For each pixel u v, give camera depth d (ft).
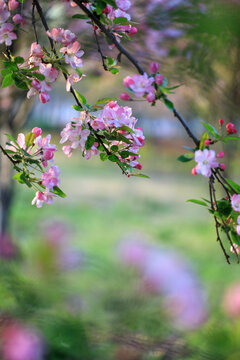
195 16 9.36
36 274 10.62
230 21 9.00
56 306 10.39
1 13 7.74
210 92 10.87
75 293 10.75
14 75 7.73
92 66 13.83
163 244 28.02
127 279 11.98
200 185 47.91
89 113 7.79
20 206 34.68
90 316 10.41
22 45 10.12
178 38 10.05
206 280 18.99
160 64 10.53
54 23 9.94
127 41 10.34
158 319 10.72
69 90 7.79
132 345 10.23
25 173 7.81
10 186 19.79
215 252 25.57
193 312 11.60
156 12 9.79
